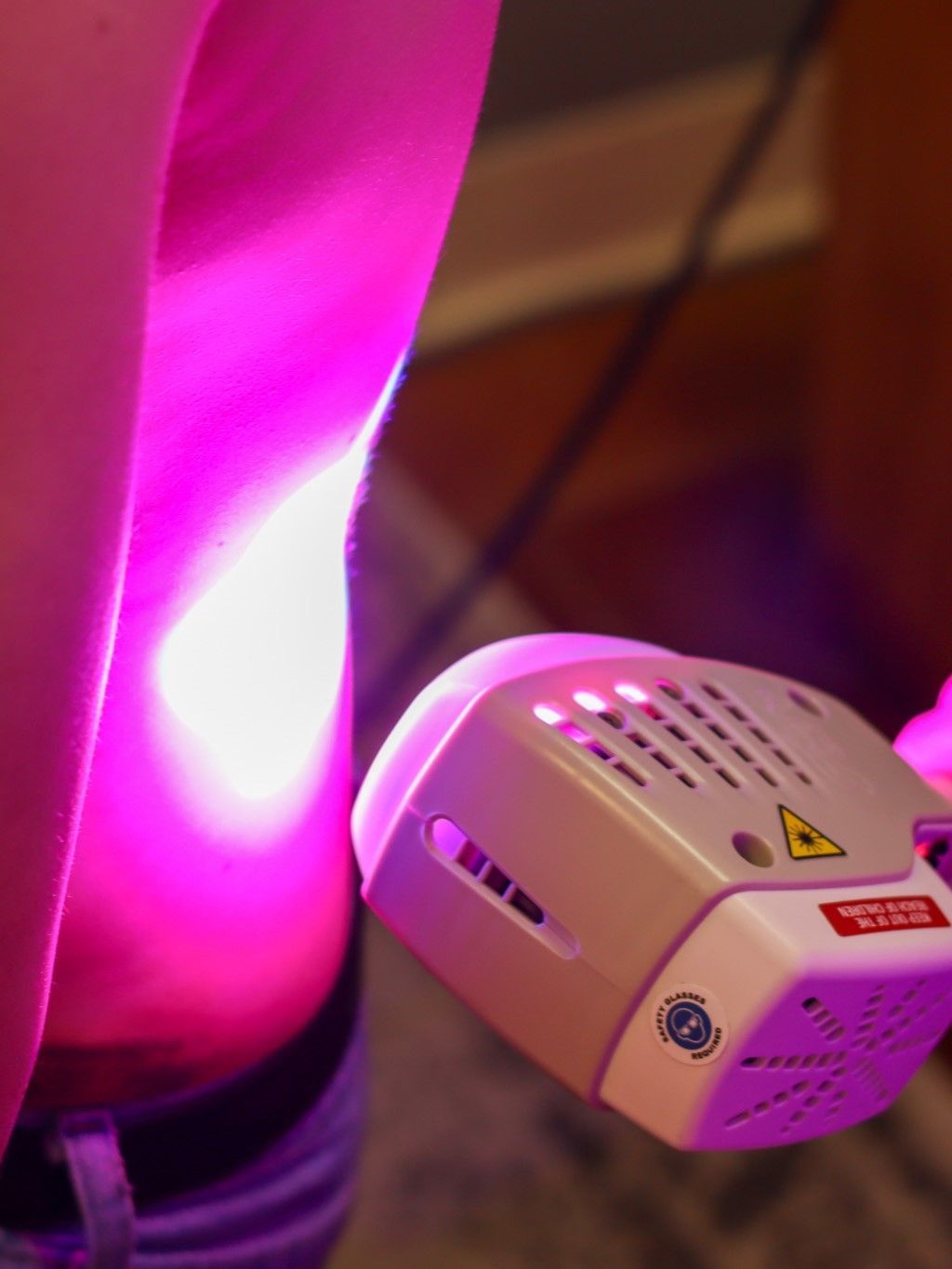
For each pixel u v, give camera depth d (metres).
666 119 2.84
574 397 2.72
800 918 0.78
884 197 1.90
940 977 0.81
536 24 2.69
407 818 0.81
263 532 0.78
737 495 2.51
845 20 1.93
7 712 0.70
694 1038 0.78
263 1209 0.89
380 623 2.25
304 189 0.72
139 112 0.66
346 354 0.77
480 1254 1.49
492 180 2.76
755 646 2.22
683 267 2.19
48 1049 0.83
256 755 0.81
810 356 2.17
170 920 0.82
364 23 0.71
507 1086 1.65
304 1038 0.90
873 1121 1.61
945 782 0.90
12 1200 0.86
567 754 0.79
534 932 0.79
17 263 0.67
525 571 2.38
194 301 0.72
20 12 0.65
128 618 0.77
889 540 2.06
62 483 0.69
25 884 0.73
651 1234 1.52
